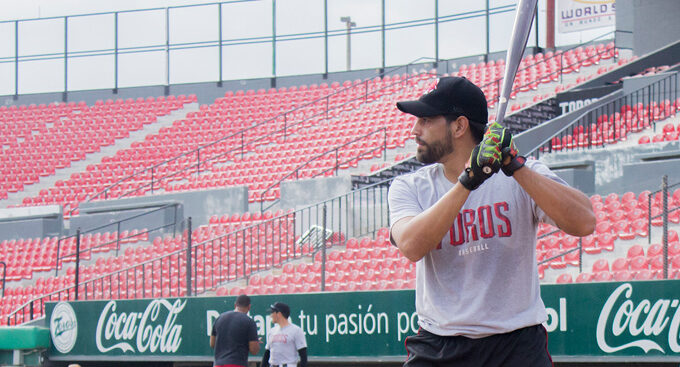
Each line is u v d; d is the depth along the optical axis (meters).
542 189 2.93
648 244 13.15
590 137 17.34
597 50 24.78
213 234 17.91
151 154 26.55
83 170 26.95
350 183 17.67
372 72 29.80
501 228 3.11
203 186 22.91
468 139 3.21
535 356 3.17
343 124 24.36
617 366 9.60
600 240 13.34
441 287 3.20
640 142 17.73
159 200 20.36
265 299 11.09
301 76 30.52
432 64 28.84
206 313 11.44
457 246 3.15
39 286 18.23
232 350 8.96
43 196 25.56
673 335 8.49
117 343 12.05
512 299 3.14
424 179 3.30
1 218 22.23
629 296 8.76
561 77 23.22
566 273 12.99
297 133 24.69
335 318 10.57
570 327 9.05
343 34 30.14
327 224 17.20
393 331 10.16
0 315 18.09
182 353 11.55
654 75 19.84
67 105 30.77
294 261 15.52
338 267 14.70
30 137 29.16
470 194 3.15
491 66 26.44
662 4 23.19
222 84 31.20
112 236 19.84
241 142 24.89
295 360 9.37
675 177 14.82
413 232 3.03
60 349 12.45
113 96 31.98
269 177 22.38
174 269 16.89
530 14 3.04
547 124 19.39
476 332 3.14
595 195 14.80
